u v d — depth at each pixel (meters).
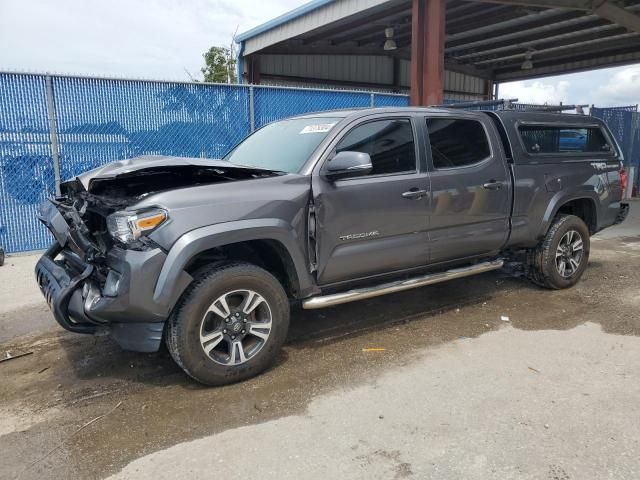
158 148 8.45
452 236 4.82
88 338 4.68
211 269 3.61
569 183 5.72
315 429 3.14
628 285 6.11
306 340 4.55
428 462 2.80
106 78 7.85
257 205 3.68
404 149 4.54
